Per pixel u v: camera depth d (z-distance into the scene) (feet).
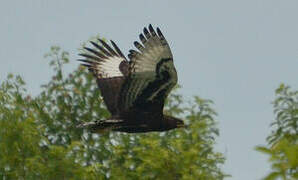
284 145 29.48
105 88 52.80
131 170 56.85
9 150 60.75
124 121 49.70
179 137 57.52
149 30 47.75
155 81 48.60
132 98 49.44
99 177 56.75
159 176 52.65
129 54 47.83
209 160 53.36
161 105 50.11
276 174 28.48
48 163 56.59
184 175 51.39
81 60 54.24
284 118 55.52
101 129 49.32
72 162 55.21
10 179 59.00
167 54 47.70
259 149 29.76
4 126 61.62
